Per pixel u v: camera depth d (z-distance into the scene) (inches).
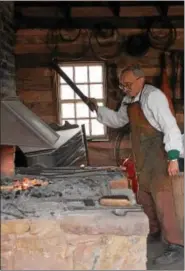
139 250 92.2
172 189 133.6
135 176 151.3
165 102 128.8
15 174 127.5
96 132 217.8
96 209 95.6
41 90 213.5
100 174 127.3
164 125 126.6
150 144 134.3
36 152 125.0
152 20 210.8
